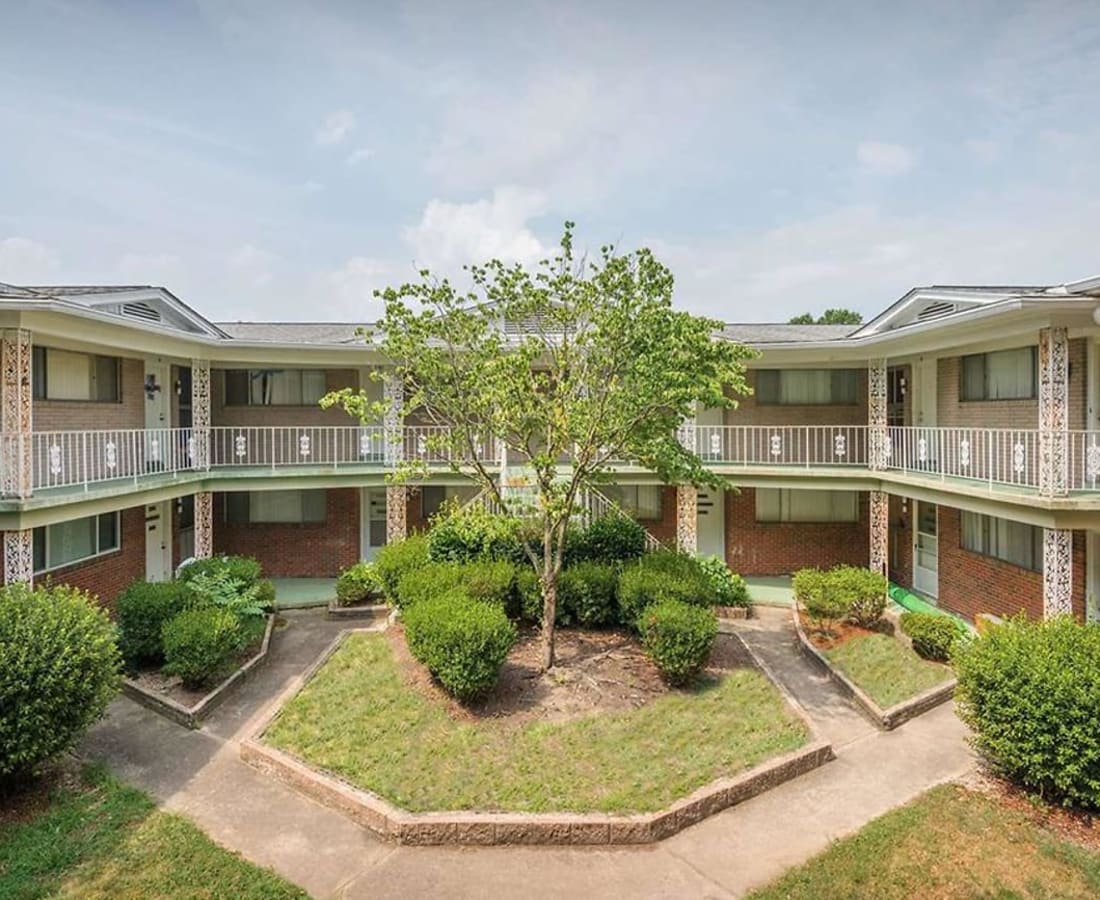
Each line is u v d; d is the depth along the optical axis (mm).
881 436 15242
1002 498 10992
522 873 6242
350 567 16953
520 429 10211
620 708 9117
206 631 9750
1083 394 11508
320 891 5969
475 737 8336
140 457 14836
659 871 6258
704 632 9680
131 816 6895
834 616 12719
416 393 11281
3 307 9758
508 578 11898
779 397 17797
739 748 8164
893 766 8102
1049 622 8031
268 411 17812
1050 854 6203
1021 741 7086
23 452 10117
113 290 12844
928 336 13109
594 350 10039
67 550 12828
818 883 5957
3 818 6777
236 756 8320
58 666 7086
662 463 10547
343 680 10188
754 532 17922
